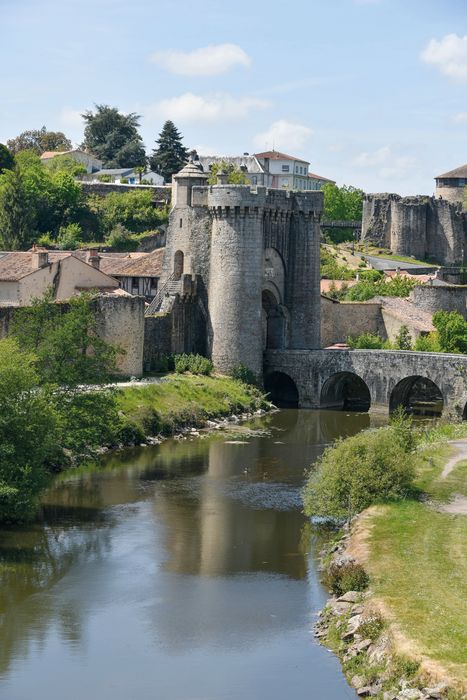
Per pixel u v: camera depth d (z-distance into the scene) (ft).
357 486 309.83
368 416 548.72
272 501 347.97
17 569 273.54
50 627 236.63
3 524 313.12
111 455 417.69
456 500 312.91
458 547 265.54
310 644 226.99
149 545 295.89
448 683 190.39
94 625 237.86
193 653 223.30
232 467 401.08
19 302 550.36
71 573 271.08
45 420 306.76
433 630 211.41
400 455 319.06
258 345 581.94
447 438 431.43
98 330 497.46
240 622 239.30
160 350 567.18
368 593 238.89
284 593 258.37
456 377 533.96
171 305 574.56
